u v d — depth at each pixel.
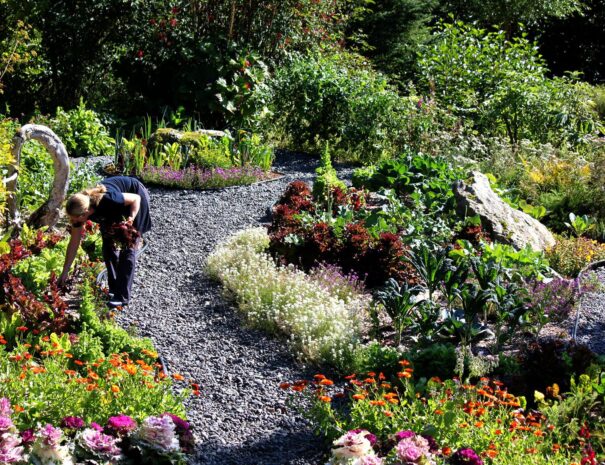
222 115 13.47
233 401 5.24
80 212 5.80
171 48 13.84
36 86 14.82
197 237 8.46
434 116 12.84
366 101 12.48
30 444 3.62
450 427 4.27
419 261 6.66
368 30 21.45
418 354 5.43
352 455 3.68
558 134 13.23
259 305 6.48
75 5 14.63
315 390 5.10
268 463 4.49
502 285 6.81
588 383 4.90
